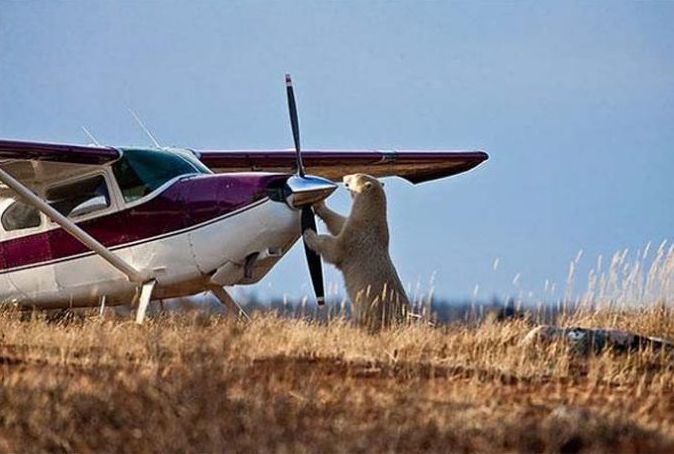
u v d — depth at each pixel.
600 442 27.95
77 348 39.91
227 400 28.95
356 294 49.81
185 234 55.59
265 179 54.75
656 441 28.19
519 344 41.03
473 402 31.55
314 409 29.77
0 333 44.47
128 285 58.06
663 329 51.81
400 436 27.48
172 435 27.16
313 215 53.97
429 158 69.88
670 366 40.12
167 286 56.47
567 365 38.81
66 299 59.59
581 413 29.02
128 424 28.14
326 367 37.09
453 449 27.14
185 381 29.73
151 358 36.69
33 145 54.38
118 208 57.00
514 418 29.02
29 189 58.47
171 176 57.12
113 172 57.19
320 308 50.81
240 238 54.53
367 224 50.22
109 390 29.92
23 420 28.11
